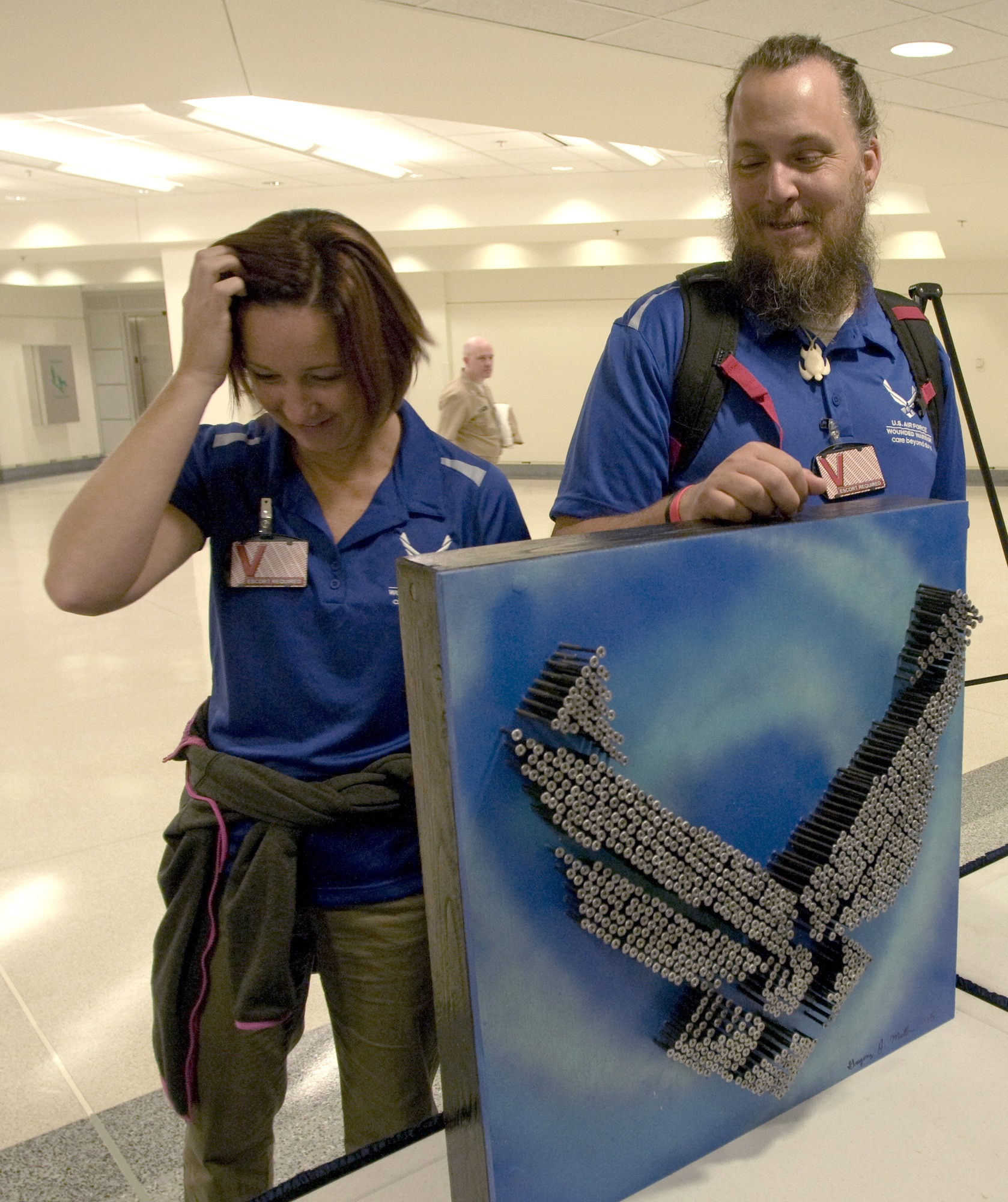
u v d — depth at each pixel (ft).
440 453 3.54
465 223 30.04
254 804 3.31
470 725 1.92
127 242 32.35
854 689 2.53
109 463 3.03
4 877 9.00
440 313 41.19
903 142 18.92
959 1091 2.67
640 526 2.48
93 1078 6.36
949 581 2.68
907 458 3.65
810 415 3.51
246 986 3.25
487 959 2.04
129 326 50.65
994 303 35.73
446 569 1.87
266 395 3.10
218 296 2.95
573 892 2.11
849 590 2.45
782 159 3.26
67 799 10.66
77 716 13.33
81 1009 7.10
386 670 3.37
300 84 14.99
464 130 22.27
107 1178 5.44
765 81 3.25
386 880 3.44
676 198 28.40
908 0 11.63
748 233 3.41
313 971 3.77
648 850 2.12
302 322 2.91
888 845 2.54
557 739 2.02
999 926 3.50
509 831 2.02
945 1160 2.43
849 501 2.92
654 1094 2.33
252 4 11.50
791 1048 2.47
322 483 3.39
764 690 2.34
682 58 13.71
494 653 1.93
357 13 11.84
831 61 3.34
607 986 2.21
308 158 24.94
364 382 3.04
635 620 2.10
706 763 2.28
